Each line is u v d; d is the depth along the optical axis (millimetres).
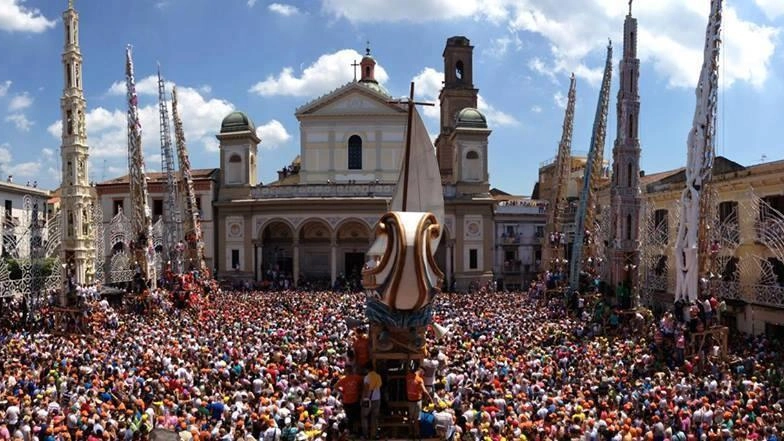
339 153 73750
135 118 46688
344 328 33469
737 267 38781
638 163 40844
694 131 32219
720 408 19109
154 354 26359
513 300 51781
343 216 69062
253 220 70500
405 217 11766
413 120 14703
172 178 57031
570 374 24344
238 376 23891
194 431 16734
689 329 28562
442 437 12539
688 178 32406
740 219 38531
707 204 31891
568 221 68375
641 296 47531
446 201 69438
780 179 35344
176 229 59250
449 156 86438
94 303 38469
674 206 46500
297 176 83438
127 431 17406
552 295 49656
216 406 19438
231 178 71625
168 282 48906
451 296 54188
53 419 17688
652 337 31812
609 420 17672
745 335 35500
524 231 76375
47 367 24297
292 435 16969
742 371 25953
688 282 31672
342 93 73375
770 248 34250
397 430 12266
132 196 46812
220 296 55188
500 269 75250
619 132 41031
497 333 32719
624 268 40281
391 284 11672
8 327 37062
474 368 24062
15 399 19281
